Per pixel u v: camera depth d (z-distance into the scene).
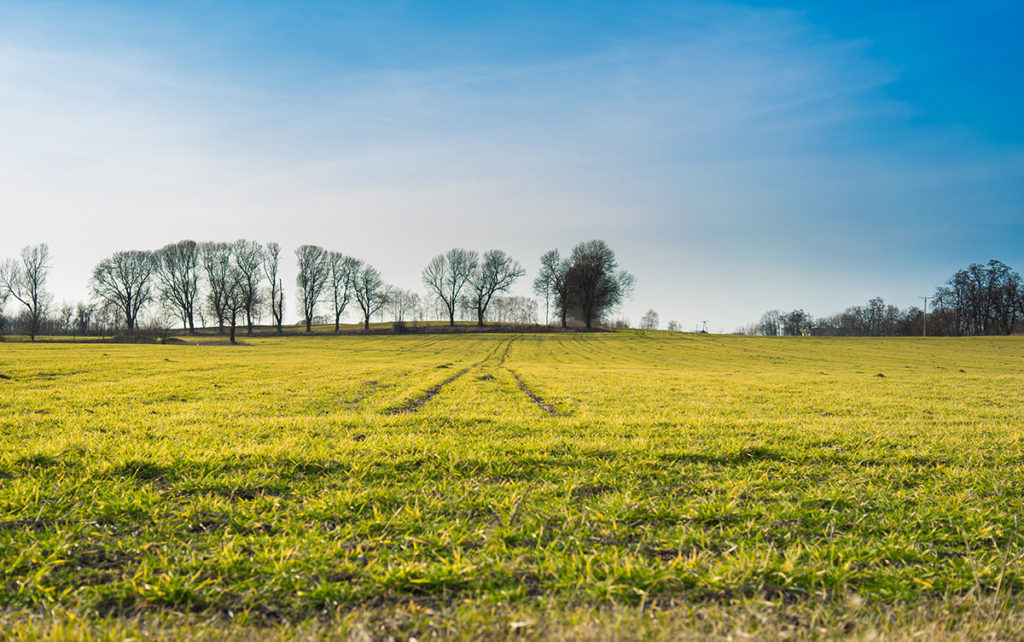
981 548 4.63
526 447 7.54
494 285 111.88
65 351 44.75
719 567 4.08
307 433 9.11
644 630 3.12
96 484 5.81
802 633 3.25
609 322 145.75
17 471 6.30
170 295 99.06
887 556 4.45
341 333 103.00
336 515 5.18
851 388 19.95
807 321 149.25
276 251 98.75
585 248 107.75
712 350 72.31
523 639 3.11
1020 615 3.40
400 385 20.80
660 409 13.59
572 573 4.04
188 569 4.12
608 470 6.75
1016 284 100.25
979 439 8.86
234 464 6.60
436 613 3.52
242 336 96.88
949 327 110.69
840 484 6.28
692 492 6.04
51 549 4.38
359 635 3.22
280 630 3.32
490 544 4.60
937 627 3.29
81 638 3.04
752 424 10.28
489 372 30.67
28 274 80.94
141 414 11.62
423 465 6.70
